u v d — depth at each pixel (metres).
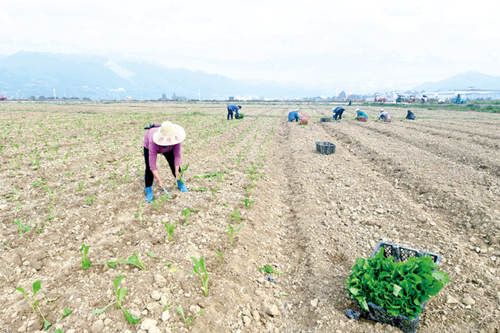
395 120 23.62
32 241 4.28
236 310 3.37
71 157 8.95
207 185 6.97
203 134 14.75
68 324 2.90
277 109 45.62
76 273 3.70
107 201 5.80
